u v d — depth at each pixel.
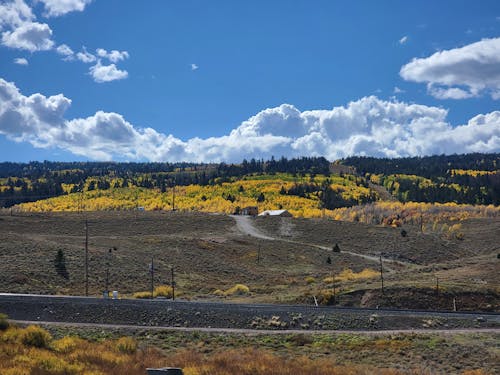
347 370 34.59
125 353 37.91
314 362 37.06
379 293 64.44
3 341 36.84
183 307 52.88
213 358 36.91
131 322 50.28
